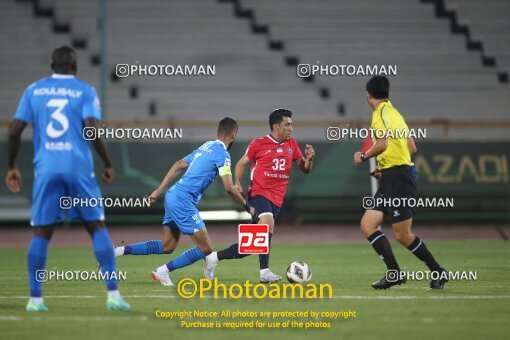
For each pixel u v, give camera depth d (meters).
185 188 38.22
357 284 38.88
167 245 39.69
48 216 28.70
